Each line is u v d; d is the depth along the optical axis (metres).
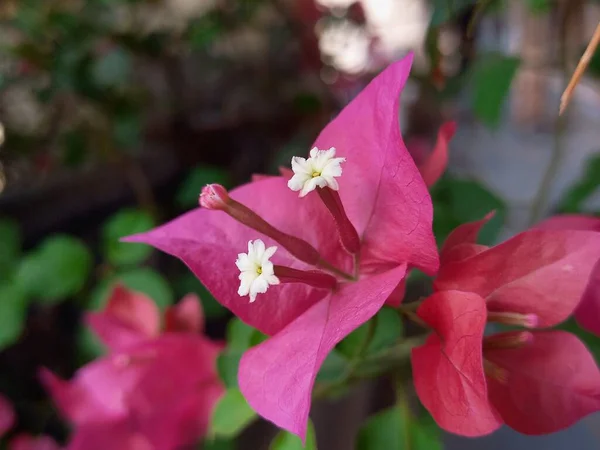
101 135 0.19
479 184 0.12
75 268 0.15
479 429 0.05
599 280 0.07
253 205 0.07
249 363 0.06
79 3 0.19
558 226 0.08
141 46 0.21
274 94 0.26
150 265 0.20
